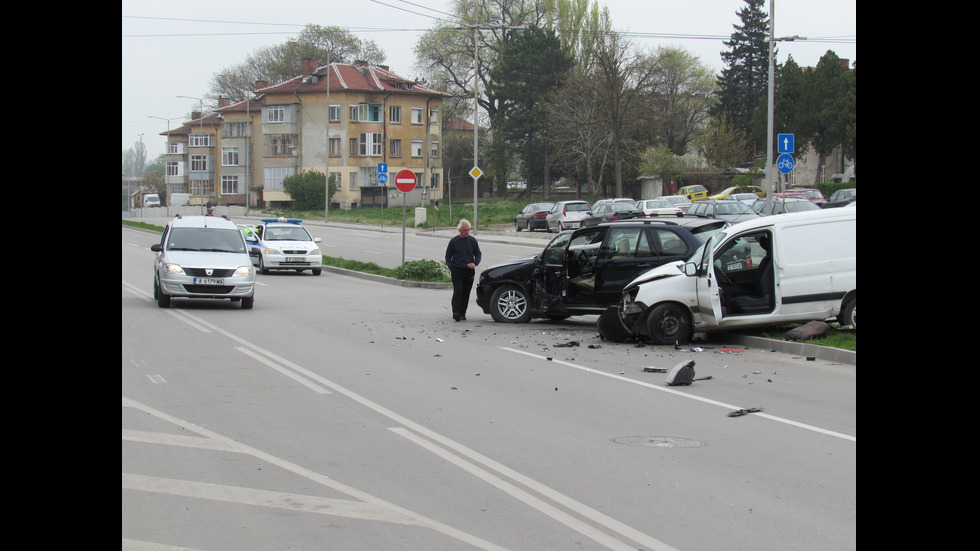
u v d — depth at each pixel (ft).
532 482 21.44
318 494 20.42
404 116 295.69
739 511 19.26
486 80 279.08
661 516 18.93
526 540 17.44
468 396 32.30
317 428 27.04
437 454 24.04
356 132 291.17
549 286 52.70
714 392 33.14
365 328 52.85
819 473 22.22
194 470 22.31
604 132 212.64
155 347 43.80
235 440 25.43
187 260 61.31
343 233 179.83
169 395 31.94
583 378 36.19
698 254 46.50
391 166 294.05
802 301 44.19
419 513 19.10
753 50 277.44
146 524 18.29
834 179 249.34
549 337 49.37
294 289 81.46
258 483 21.25
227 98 354.33
